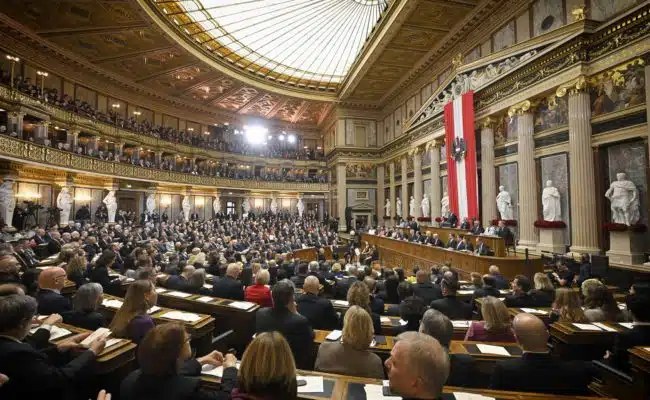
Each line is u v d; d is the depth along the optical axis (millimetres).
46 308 4000
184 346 2285
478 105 16266
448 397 2443
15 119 16422
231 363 2615
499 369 2713
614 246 10117
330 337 3863
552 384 2568
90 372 2633
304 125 41219
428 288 6254
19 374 2268
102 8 17172
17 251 8555
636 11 9516
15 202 17906
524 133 13414
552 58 12086
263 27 23484
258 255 11930
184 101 31828
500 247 11367
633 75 9820
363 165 32250
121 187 26453
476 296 6219
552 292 6090
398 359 1792
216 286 6074
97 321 3717
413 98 26656
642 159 9828
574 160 11172
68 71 22391
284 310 3846
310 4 21469
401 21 18453
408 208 26219
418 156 23328
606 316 4410
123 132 24812
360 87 28672
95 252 10938
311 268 8258
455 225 16891
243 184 35344
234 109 35531
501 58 14469
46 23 18203
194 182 31078
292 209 39781
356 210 31719
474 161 15883
